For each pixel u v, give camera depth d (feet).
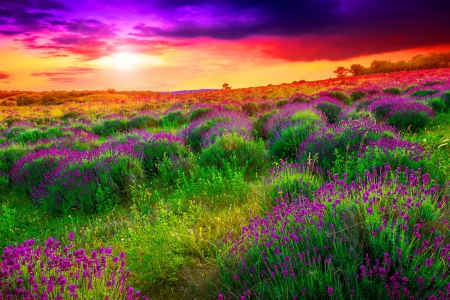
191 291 11.09
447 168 18.21
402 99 42.63
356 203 11.94
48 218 19.26
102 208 19.39
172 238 13.60
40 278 9.54
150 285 11.86
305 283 8.82
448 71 141.69
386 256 8.17
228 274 10.75
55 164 25.45
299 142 27.55
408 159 18.22
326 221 10.92
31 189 23.21
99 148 30.60
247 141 27.58
